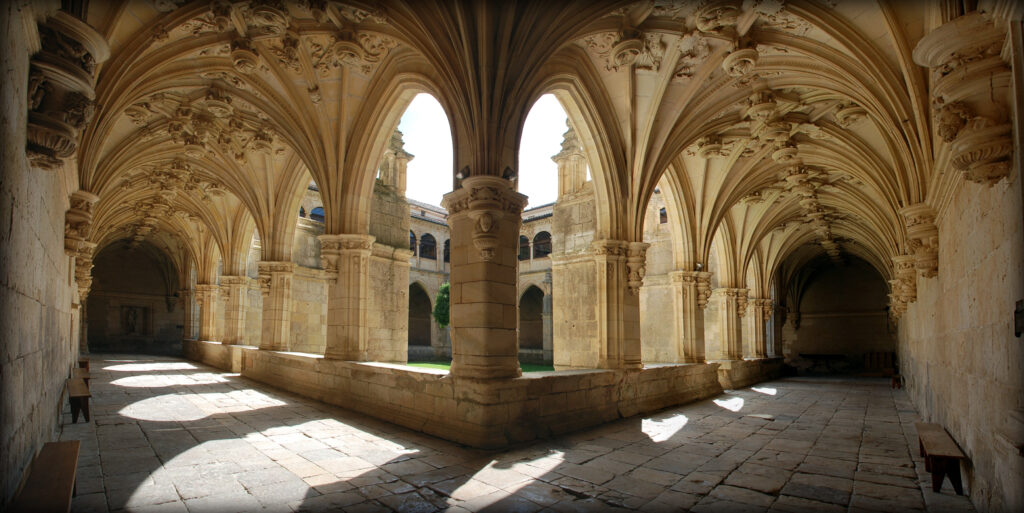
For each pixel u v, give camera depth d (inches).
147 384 534.9
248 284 818.2
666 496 202.1
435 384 308.7
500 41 295.3
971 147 133.9
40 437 194.7
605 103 408.8
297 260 757.9
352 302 440.5
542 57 307.9
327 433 305.9
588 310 616.1
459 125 315.6
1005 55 124.7
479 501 192.2
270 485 207.6
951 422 247.0
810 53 323.6
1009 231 138.9
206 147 538.9
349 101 430.6
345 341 434.3
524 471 232.4
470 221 301.1
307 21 322.7
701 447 291.6
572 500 195.0
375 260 685.3
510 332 297.7
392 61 382.6
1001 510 151.3
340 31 326.3
